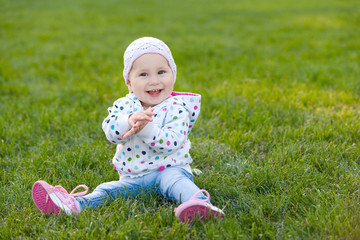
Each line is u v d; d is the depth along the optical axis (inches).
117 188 101.8
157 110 102.2
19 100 192.9
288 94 182.7
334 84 197.2
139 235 85.8
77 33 393.4
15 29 409.7
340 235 82.0
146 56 100.9
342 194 98.9
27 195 105.6
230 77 220.7
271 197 101.2
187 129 103.0
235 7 573.9
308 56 269.1
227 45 321.4
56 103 183.6
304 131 141.5
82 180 113.4
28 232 91.4
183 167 101.9
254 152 130.3
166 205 99.7
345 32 359.3
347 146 127.9
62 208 95.1
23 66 263.9
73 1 644.1
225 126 154.3
